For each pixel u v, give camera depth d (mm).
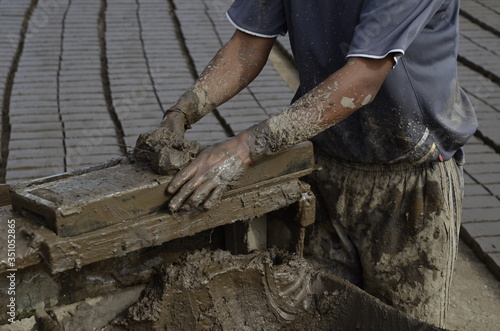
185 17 7387
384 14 1976
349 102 2006
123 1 7957
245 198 2084
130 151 2254
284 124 1996
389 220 2457
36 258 1766
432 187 2383
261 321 2215
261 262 2201
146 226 1894
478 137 5059
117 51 6418
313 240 2689
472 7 7840
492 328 3215
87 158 4434
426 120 2281
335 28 2246
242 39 2467
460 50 6598
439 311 2549
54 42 6590
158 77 5824
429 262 2457
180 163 1968
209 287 2113
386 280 2533
